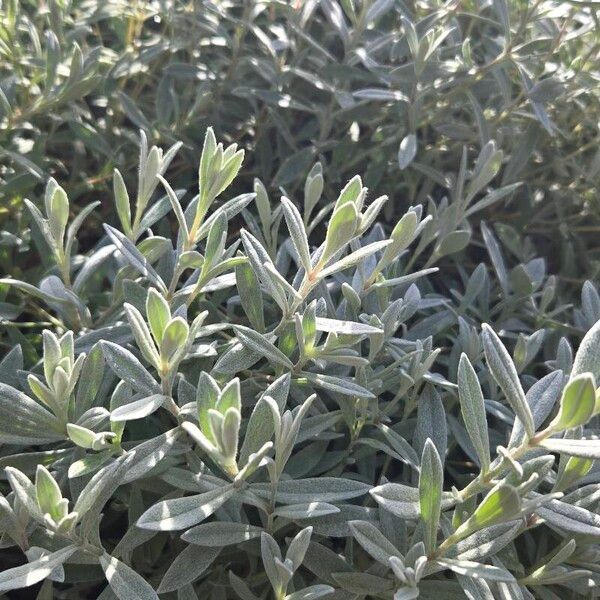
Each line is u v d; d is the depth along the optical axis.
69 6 0.37
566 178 0.40
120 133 0.36
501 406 0.25
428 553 0.18
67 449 0.22
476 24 0.41
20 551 0.25
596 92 0.37
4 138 0.33
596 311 0.28
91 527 0.19
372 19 0.36
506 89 0.35
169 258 0.26
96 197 0.38
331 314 0.24
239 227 0.36
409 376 0.22
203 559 0.19
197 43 0.39
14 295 0.31
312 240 0.37
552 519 0.18
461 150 0.39
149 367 0.24
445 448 0.22
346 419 0.23
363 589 0.20
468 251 0.39
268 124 0.38
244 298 0.23
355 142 0.37
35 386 0.19
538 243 0.40
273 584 0.18
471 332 0.26
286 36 0.38
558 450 0.17
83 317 0.25
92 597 0.25
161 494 0.23
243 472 0.17
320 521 0.20
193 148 0.37
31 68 0.37
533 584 0.21
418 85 0.35
